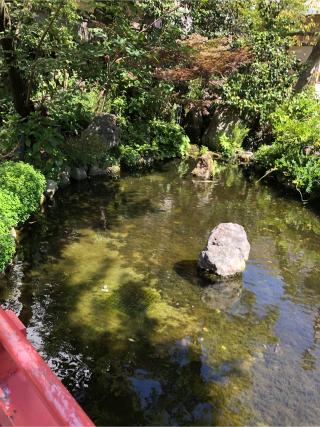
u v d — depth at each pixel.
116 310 4.45
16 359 1.48
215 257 5.27
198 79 11.69
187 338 4.08
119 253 5.75
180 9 9.98
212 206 7.88
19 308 4.36
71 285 4.87
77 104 9.05
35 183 5.95
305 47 14.33
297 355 3.95
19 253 5.55
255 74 11.66
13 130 7.64
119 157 9.87
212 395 3.40
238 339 4.12
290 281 5.36
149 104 11.31
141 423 3.10
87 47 7.10
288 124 9.36
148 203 7.84
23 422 1.43
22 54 7.16
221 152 11.62
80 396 3.29
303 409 3.32
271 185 9.36
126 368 3.63
